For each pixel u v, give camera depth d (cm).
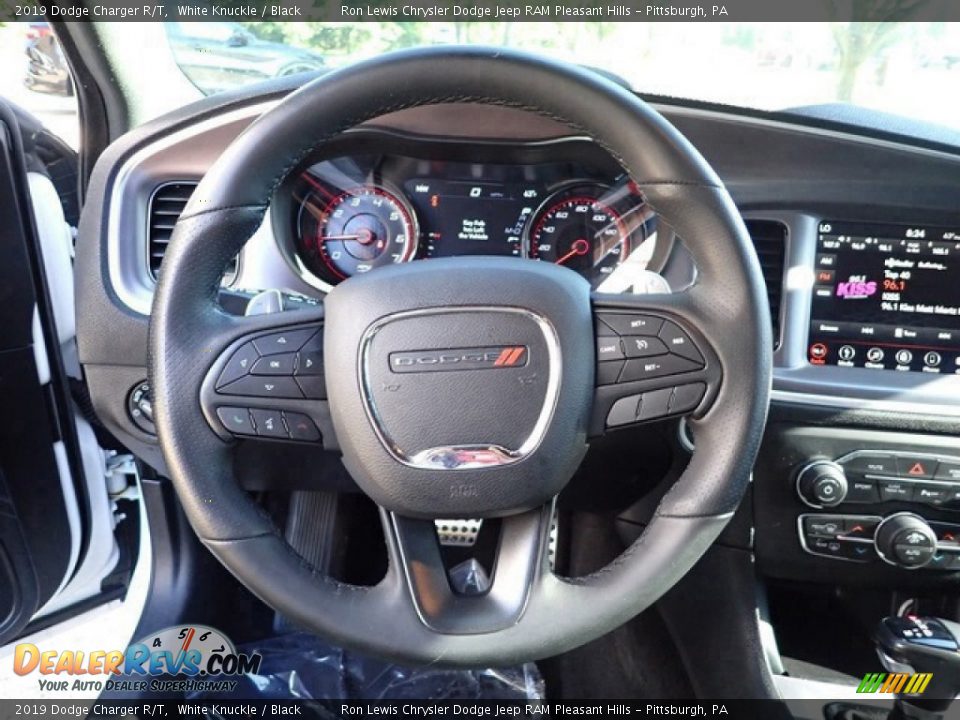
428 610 83
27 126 119
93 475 138
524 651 82
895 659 116
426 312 81
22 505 123
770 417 122
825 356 122
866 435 122
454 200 120
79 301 114
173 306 80
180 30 128
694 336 83
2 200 107
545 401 82
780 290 121
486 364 81
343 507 143
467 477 81
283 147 80
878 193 117
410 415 81
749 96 123
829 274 120
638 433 106
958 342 119
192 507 81
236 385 82
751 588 130
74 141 134
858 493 124
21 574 130
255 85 117
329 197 120
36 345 116
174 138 117
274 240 116
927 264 119
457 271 83
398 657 83
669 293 85
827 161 117
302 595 82
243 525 82
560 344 81
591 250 121
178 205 119
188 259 80
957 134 118
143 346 112
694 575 131
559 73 79
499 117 114
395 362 81
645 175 81
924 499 123
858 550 127
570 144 114
